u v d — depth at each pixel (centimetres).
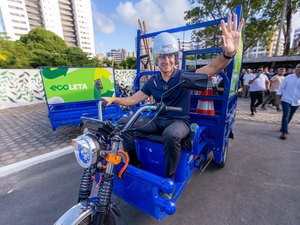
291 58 1140
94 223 121
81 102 444
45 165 326
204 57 332
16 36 6044
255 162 317
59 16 6944
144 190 147
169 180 129
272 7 1214
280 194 233
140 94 210
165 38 175
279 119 595
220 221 193
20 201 235
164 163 165
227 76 218
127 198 165
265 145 389
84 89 449
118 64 2948
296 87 389
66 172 302
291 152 353
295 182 258
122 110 467
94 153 117
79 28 7556
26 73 960
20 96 950
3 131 518
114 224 147
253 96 638
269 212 203
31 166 322
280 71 700
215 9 1275
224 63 159
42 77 389
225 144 274
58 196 243
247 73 1059
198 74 125
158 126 187
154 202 138
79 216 122
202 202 222
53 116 402
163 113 188
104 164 134
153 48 182
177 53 182
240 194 235
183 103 183
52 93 403
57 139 447
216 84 263
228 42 148
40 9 6412
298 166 301
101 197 126
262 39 1360
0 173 294
